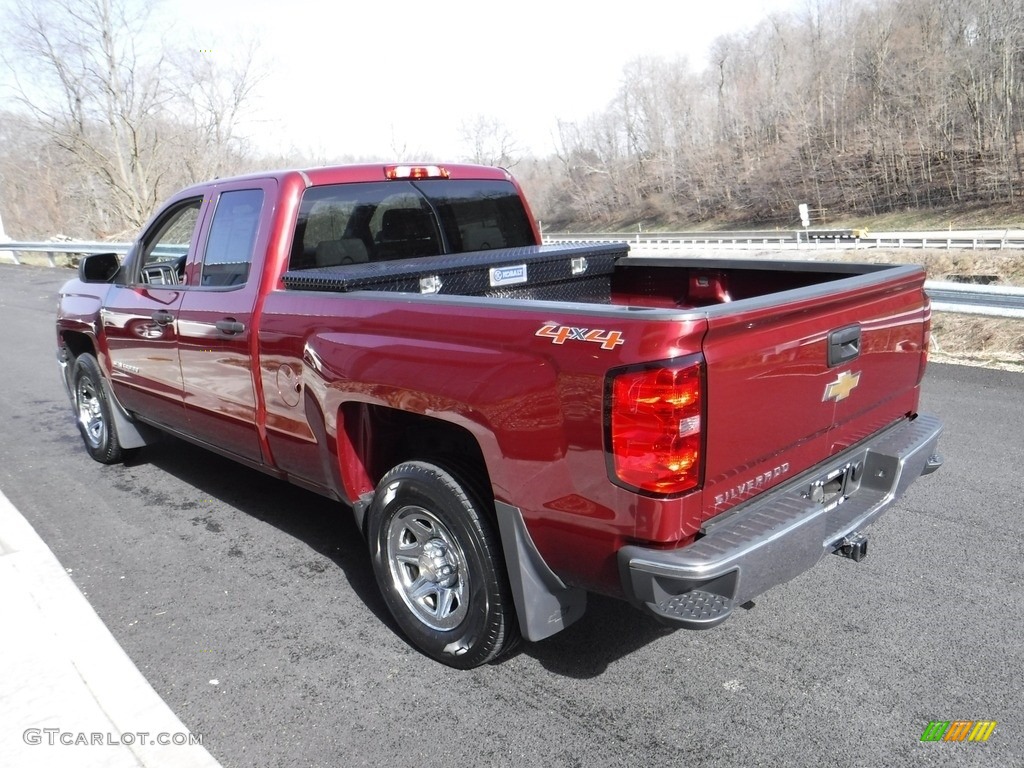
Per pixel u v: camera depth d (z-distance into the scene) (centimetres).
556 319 276
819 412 308
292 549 452
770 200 7206
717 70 9338
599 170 9025
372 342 334
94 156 2856
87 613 378
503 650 320
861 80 7544
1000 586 376
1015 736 281
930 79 6731
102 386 570
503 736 292
